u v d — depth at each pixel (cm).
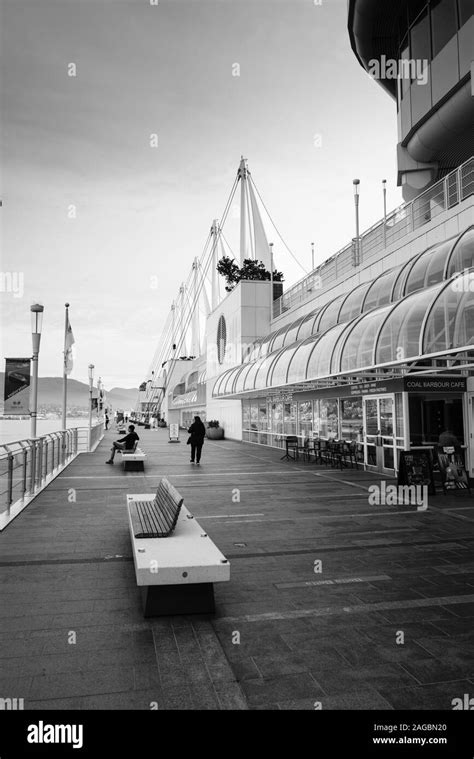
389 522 906
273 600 527
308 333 2170
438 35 1945
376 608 506
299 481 1433
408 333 1097
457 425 1440
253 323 3462
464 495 1211
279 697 347
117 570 620
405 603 520
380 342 1195
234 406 3584
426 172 2214
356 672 380
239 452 2500
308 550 721
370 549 728
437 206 1623
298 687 359
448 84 1847
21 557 672
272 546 743
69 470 1706
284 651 412
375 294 1625
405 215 1802
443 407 1439
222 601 523
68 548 716
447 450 1259
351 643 428
